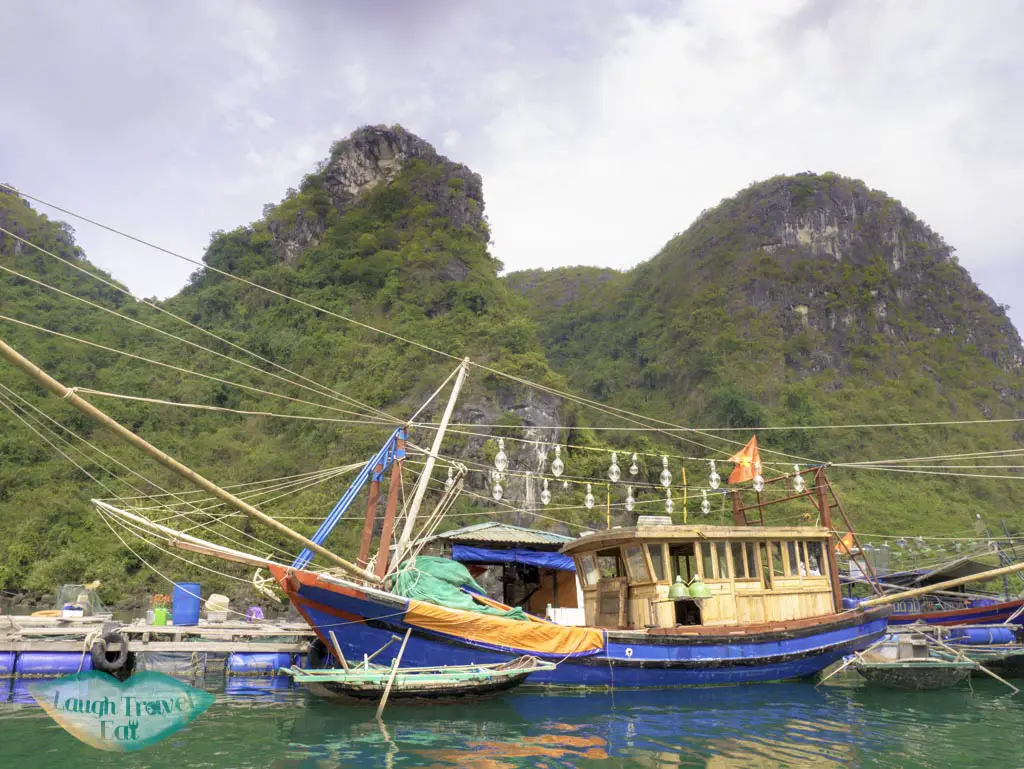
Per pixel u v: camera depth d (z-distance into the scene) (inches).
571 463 2180.1
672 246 5032.0
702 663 649.6
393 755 420.8
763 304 4069.9
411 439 2172.7
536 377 2356.1
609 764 409.1
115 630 665.6
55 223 3312.0
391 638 591.2
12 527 1766.7
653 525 734.5
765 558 739.4
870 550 1331.2
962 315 4429.1
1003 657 740.7
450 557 858.8
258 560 596.1
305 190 4008.4
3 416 2133.4
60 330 2783.0
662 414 3400.6
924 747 455.2
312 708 554.3
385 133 4156.0
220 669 757.3
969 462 3112.7
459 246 3390.7
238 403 2593.5
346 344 2790.4
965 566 1168.2
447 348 2576.3
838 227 4581.7
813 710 573.0
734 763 414.3
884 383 3740.2
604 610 738.2
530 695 604.1
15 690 589.3
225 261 3609.7
